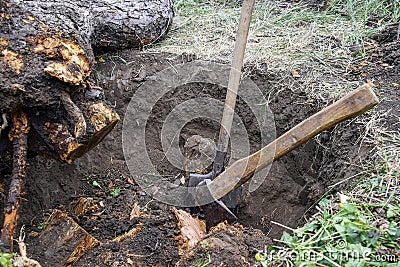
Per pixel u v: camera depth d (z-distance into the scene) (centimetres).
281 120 167
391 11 221
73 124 117
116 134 171
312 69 175
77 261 124
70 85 116
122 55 183
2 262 93
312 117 120
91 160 164
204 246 112
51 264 121
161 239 132
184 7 233
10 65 113
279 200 159
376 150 133
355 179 128
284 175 162
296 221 150
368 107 114
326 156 151
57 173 154
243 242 115
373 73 173
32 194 144
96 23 176
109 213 147
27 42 116
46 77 114
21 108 115
